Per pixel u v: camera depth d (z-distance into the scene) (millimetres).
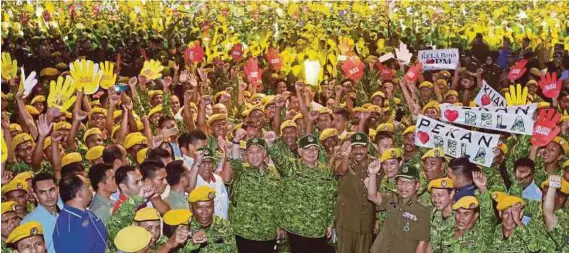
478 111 9336
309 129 10320
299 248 8531
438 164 8234
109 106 10336
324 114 10609
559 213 7453
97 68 9320
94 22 23688
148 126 10156
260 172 8461
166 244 6371
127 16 25516
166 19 25109
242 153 8758
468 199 7117
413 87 11789
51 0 26562
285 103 11500
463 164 7703
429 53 13586
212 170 8469
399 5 27359
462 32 23422
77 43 20500
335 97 12898
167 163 8141
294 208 8477
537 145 8828
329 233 8656
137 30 22219
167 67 16484
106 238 6664
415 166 7848
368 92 14352
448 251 7250
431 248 7562
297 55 16656
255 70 13680
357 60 13148
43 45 18922
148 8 26547
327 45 19109
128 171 6945
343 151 8688
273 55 15672
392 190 8117
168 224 6613
